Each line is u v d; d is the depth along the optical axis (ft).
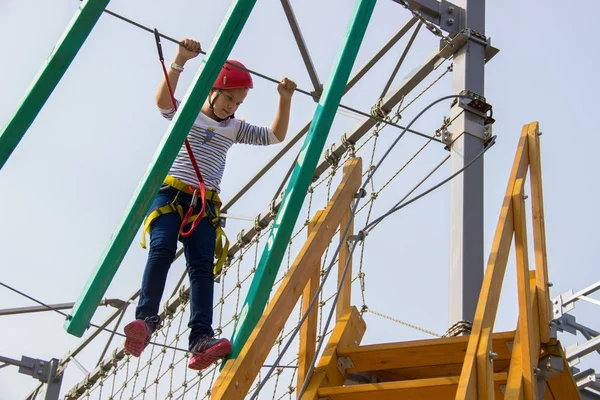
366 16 19.53
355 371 19.80
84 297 17.13
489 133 23.99
